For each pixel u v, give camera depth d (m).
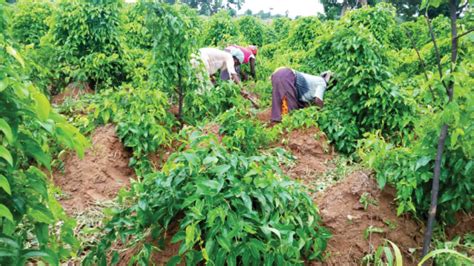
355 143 5.05
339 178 4.33
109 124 4.86
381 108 5.06
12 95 1.75
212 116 5.86
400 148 3.43
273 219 2.62
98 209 3.82
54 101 6.30
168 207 2.65
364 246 2.98
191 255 2.42
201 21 12.98
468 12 2.75
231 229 2.43
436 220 3.21
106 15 6.55
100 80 6.65
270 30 16.73
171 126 5.28
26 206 1.93
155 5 4.94
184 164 2.77
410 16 17.17
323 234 2.88
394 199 3.21
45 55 6.25
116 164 4.48
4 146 1.76
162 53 5.15
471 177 2.96
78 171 4.25
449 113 2.47
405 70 6.80
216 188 2.55
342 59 5.34
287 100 5.77
